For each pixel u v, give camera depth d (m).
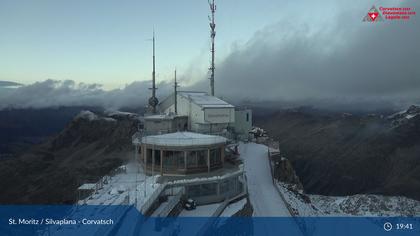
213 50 85.56
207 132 60.56
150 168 44.59
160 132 56.25
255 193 53.53
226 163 49.88
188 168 42.50
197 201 39.78
